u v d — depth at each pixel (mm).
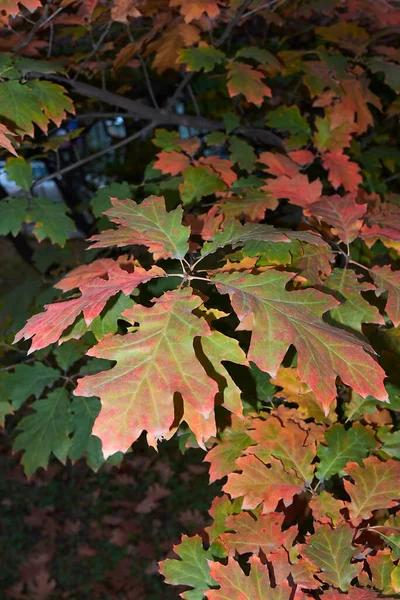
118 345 573
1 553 2205
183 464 2578
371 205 1038
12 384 1103
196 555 737
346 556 652
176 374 555
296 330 610
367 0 1368
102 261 836
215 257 930
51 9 1136
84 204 1976
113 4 1133
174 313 594
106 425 533
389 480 723
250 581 626
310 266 780
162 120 1350
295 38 1748
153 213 723
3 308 1376
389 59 1327
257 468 744
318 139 1213
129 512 2373
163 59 1383
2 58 1005
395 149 1521
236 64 1170
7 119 963
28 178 1132
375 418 833
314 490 748
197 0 1114
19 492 2490
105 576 2092
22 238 1858
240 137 1584
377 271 782
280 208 1372
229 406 619
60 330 600
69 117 1388
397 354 837
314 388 586
